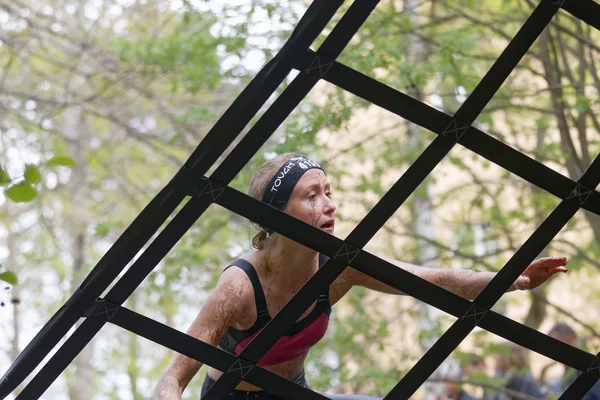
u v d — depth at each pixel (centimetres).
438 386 879
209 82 808
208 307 298
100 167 1453
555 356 270
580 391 276
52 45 1249
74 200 1423
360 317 845
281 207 302
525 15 797
